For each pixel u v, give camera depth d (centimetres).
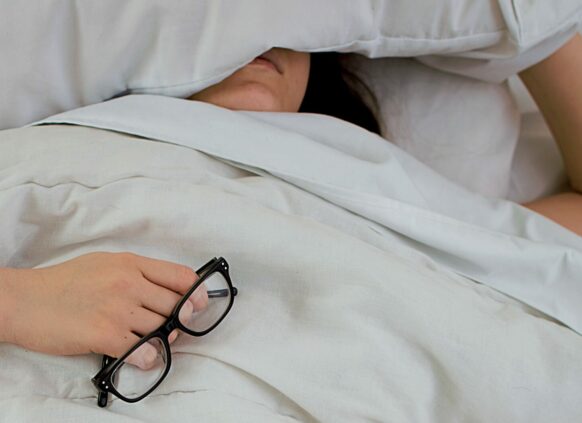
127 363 65
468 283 77
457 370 66
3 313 65
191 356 66
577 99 97
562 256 76
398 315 66
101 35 76
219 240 68
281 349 66
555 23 83
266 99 85
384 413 65
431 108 101
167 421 64
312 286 68
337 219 75
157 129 74
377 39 83
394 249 75
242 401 65
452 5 81
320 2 77
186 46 77
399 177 79
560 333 69
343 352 65
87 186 70
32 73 77
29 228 71
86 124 75
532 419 66
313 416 65
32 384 65
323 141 82
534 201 101
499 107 101
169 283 66
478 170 99
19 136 74
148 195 69
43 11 74
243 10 76
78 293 65
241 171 76
